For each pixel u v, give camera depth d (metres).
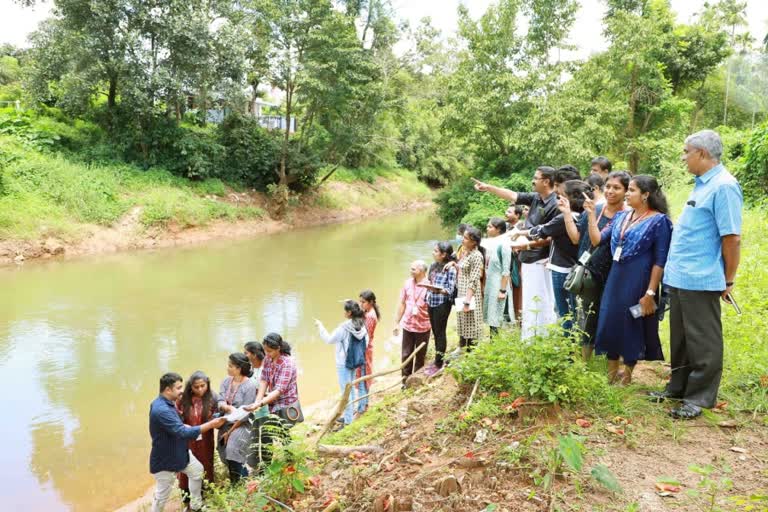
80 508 5.91
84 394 8.68
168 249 20.67
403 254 21.08
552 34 20.61
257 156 27.39
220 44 23.00
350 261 19.53
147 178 23.02
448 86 21.83
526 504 2.99
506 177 20.86
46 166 20.03
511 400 3.96
